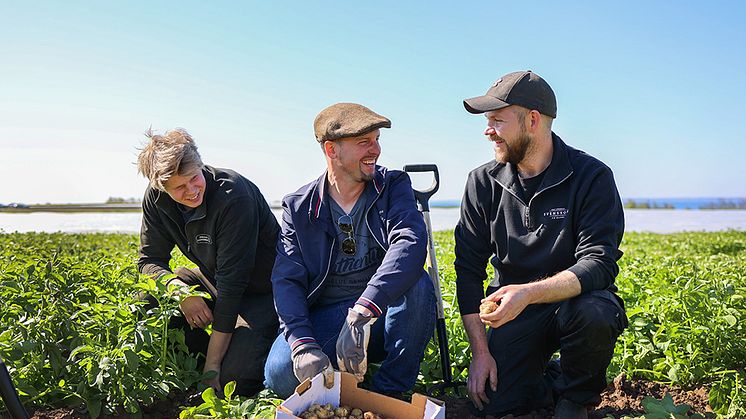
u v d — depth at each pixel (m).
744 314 3.94
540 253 3.29
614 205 3.16
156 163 3.34
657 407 2.67
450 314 4.22
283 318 3.15
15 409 2.38
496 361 3.36
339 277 3.37
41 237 9.28
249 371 3.60
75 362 3.21
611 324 2.95
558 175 3.22
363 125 3.08
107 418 3.18
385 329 3.23
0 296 3.43
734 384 3.21
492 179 3.45
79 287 3.59
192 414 2.97
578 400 3.10
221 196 3.55
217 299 3.65
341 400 2.89
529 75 3.24
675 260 6.98
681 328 3.85
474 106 3.24
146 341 3.15
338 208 3.34
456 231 3.58
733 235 15.03
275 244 3.88
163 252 4.00
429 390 3.54
